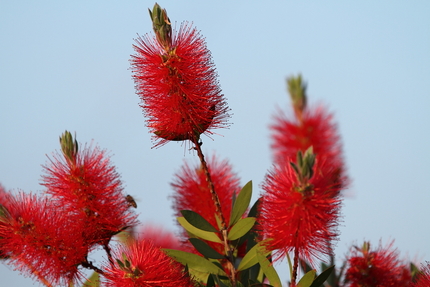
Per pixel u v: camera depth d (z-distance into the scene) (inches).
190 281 135.9
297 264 128.1
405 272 146.9
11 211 141.7
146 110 145.1
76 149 146.9
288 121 151.6
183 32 147.5
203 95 142.3
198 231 149.4
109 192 143.9
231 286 141.1
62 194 142.8
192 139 144.8
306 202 124.3
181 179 161.3
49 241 137.9
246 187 146.3
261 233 133.0
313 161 124.4
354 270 145.8
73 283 139.8
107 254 141.8
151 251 136.1
